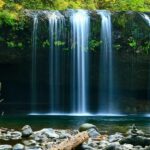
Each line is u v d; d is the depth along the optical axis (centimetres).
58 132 1527
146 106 2495
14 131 1585
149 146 1221
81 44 2373
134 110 2483
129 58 2417
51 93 2439
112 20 2386
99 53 2388
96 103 2444
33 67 2389
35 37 2327
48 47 2347
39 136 1453
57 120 2050
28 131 1485
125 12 2403
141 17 2402
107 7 2738
